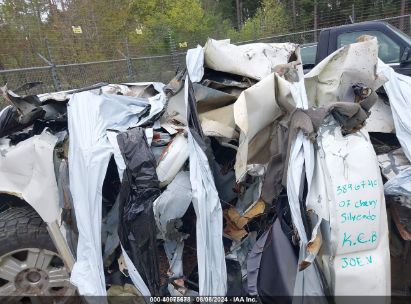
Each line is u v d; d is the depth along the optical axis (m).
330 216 2.01
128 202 2.25
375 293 2.02
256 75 3.00
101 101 2.68
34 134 2.80
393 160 2.44
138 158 2.30
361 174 2.08
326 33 5.93
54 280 2.56
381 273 2.02
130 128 2.62
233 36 22.47
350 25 5.83
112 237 2.38
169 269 2.30
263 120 2.37
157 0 19.41
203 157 2.35
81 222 2.27
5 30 11.53
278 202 2.29
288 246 2.20
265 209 2.36
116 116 2.71
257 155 2.41
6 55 11.00
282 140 2.31
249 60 3.11
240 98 2.42
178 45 17.06
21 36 11.62
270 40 14.16
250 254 2.34
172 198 2.24
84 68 9.48
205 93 2.69
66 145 2.61
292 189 2.05
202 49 3.16
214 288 2.14
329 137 2.17
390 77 2.81
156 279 2.24
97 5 14.63
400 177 2.26
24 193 2.45
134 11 18.59
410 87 2.83
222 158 2.61
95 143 2.41
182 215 2.24
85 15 13.79
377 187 2.08
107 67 9.98
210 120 2.59
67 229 2.44
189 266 2.38
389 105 2.77
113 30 15.27
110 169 2.50
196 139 2.40
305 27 26.41
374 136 2.69
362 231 2.03
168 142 2.50
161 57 11.51
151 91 3.72
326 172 2.08
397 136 2.51
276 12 25.19
